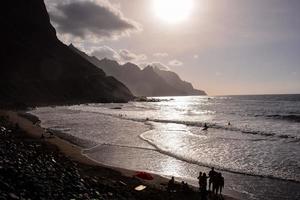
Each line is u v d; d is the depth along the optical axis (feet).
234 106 531.50
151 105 603.26
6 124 157.28
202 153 126.21
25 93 513.45
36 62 620.08
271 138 165.07
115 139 159.12
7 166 55.47
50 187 53.01
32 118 243.19
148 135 175.22
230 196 76.64
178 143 149.38
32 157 73.61
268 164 107.14
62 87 617.21
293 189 81.61
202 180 71.26
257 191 80.43
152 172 98.37
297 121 257.96
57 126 211.20
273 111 377.30
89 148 135.03
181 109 464.24
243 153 125.80
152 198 67.10
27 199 45.27
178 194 72.84
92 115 306.55
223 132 190.80
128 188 72.23
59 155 99.45
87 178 69.46
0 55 563.89
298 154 122.31
